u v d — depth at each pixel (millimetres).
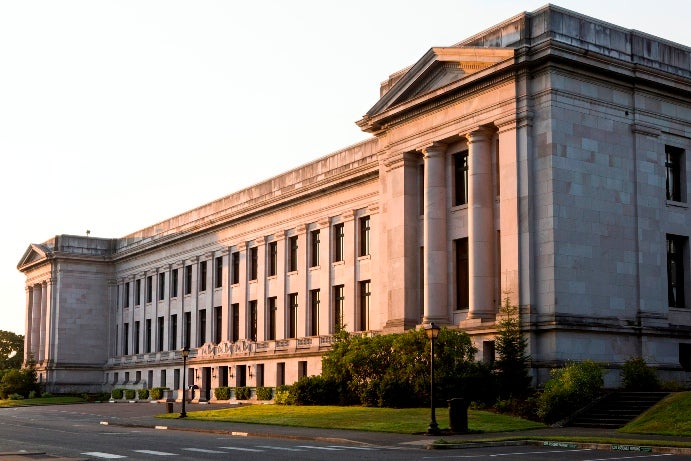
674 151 47969
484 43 45719
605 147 43906
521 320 41312
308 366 64625
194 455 25203
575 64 42750
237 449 27625
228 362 75875
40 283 108250
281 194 69938
